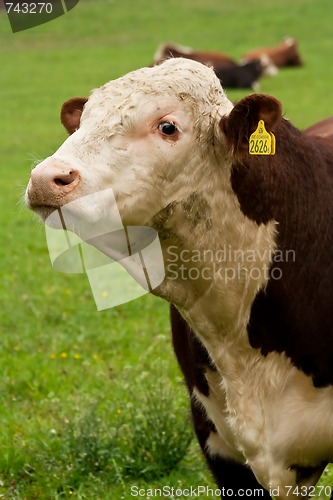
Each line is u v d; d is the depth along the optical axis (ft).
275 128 29.35
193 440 42.22
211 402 31.40
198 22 265.13
